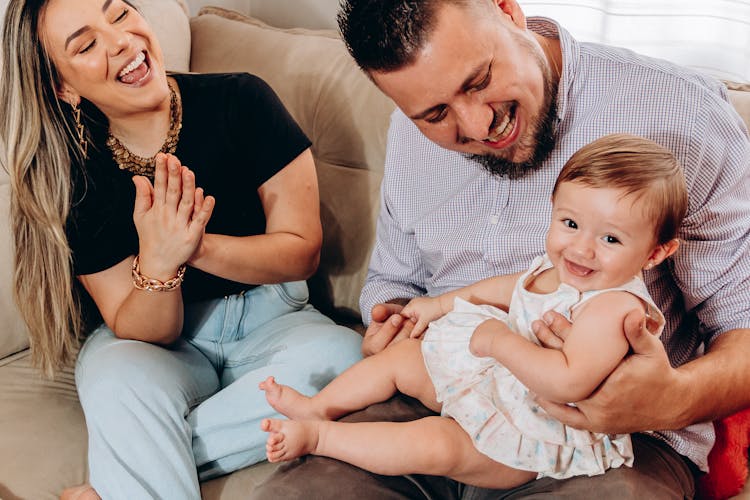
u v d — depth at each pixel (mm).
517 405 1116
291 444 1158
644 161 1012
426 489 1158
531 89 1087
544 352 1035
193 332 1558
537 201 1261
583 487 1081
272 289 1591
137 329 1420
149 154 1475
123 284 1472
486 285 1262
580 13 1838
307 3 2256
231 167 1521
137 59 1362
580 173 1039
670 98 1168
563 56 1191
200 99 1515
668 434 1180
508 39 1048
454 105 1051
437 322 1252
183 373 1430
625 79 1195
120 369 1354
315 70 1758
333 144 1712
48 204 1414
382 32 1013
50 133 1398
